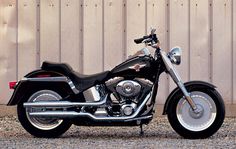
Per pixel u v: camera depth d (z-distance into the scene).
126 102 7.91
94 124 7.93
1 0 10.33
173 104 7.94
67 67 8.02
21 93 7.98
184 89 7.90
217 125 7.91
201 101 7.94
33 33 10.34
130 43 10.27
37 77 7.98
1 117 10.28
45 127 8.06
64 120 8.02
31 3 10.33
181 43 10.24
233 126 9.27
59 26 10.32
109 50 10.30
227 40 10.25
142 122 7.93
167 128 9.08
